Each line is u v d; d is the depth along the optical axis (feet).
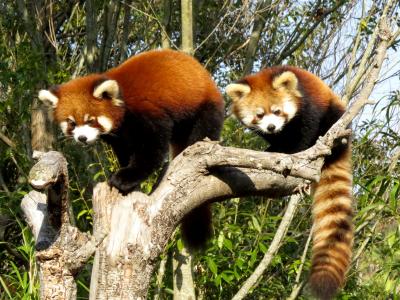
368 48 36.01
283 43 49.96
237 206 37.73
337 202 30.83
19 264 46.57
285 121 35.22
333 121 34.53
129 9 46.80
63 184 19.69
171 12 44.68
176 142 29.89
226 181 23.77
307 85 35.40
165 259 35.47
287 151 36.01
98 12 50.34
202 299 38.11
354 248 40.22
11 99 44.21
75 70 52.90
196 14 44.93
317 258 29.63
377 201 34.96
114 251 21.58
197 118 28.48
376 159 39.81
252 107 36.45
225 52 49.24
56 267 20.98
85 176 43.73
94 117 27.89
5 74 41.65
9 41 50.08
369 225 39.60
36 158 20.44
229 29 47.70
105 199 22.61
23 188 45.78
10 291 34.83
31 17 49.24
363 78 38.52
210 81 29.19
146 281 22.06
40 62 42.68
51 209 20.26
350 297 35.86
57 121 28.81
